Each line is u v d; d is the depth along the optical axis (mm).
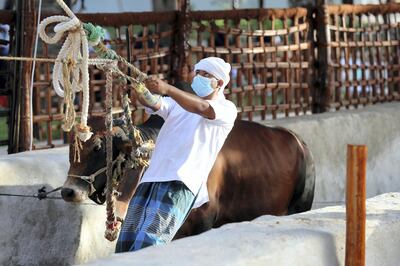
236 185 10422
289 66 15797
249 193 10609
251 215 10688
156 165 8539
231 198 10406
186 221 9531
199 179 8531
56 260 11297
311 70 16297
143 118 13750
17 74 12234
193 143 8508
